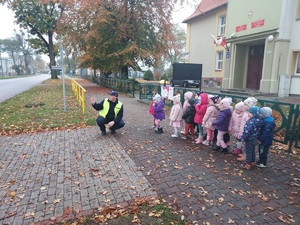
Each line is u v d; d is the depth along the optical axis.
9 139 6.01
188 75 14.98
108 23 20.02
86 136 6.31
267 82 14.80
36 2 30.12
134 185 3.67
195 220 2.84
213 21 23.64
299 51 13.75
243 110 4.75
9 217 2.92
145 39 21.72
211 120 5.31
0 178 3.92
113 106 6.41
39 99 13.54
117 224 2.77
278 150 5.29
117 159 4.72
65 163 4.52
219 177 3.96
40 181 3.81
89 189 3.55
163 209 3.05
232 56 17.84
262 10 14.81
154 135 6.47
